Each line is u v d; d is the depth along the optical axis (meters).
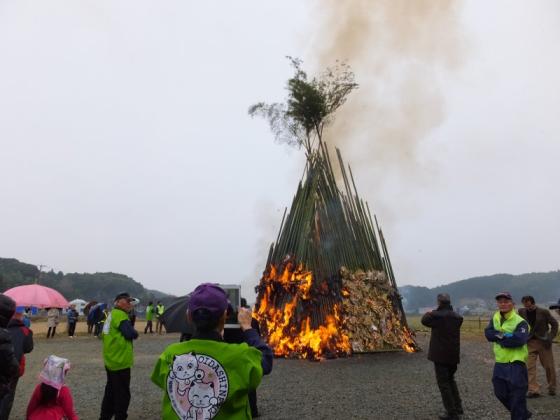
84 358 17.16
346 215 19.12
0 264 116.12
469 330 30.64
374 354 17.19
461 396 10.12
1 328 5.04
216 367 2.88
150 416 8.70
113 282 141.75
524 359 6.96
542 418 8.27
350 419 8.40
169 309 7.59
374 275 18.44
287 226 18.94
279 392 10.89
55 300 19.06
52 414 5.33
